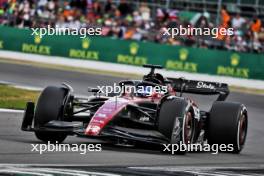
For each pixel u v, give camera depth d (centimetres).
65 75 8450
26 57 10338
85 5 10788
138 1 10738
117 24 10644
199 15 10150
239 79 9575
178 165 3130
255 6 10156
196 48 9831
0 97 5781
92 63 10162
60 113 3500
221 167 3212
